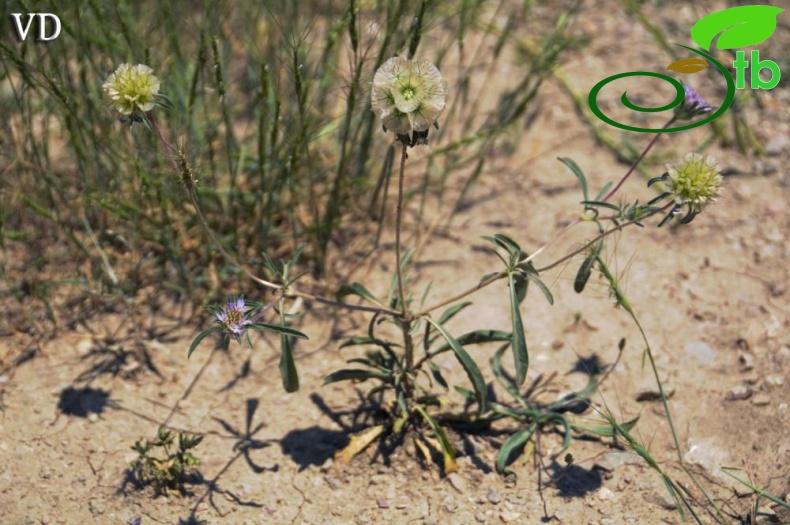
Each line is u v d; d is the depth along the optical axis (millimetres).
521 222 658
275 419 554
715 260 635
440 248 644
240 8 714
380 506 515
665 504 513
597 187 680
